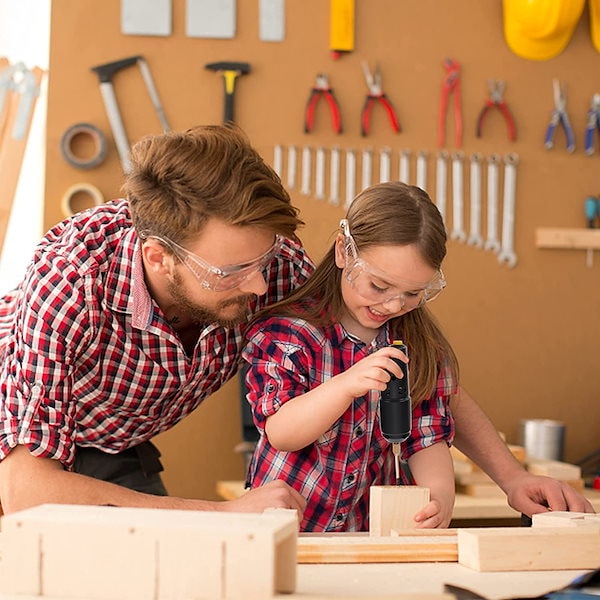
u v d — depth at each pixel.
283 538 1.00
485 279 3.44
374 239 1.70
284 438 1.69
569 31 3.42
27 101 3.16
